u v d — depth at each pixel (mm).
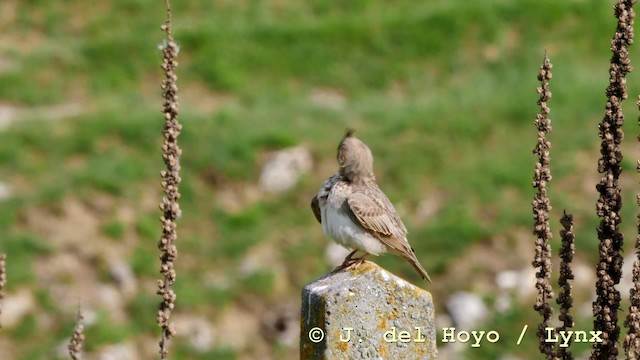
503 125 21953
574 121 21766
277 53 25469
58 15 27547
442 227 19156
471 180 20359
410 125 22062
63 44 26406
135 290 18688
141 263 19047
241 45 25625
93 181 20594
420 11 26422
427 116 22312
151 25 27062
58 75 24953
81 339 8016
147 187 20875
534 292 17781
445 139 21625
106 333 17625
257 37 25781
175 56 7461
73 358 8016
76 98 24359
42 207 19906
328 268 19078
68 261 18984
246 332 18062
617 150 7961
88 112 23156
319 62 25281
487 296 17766
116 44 25672
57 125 22500
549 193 19812
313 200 9977
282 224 20062
